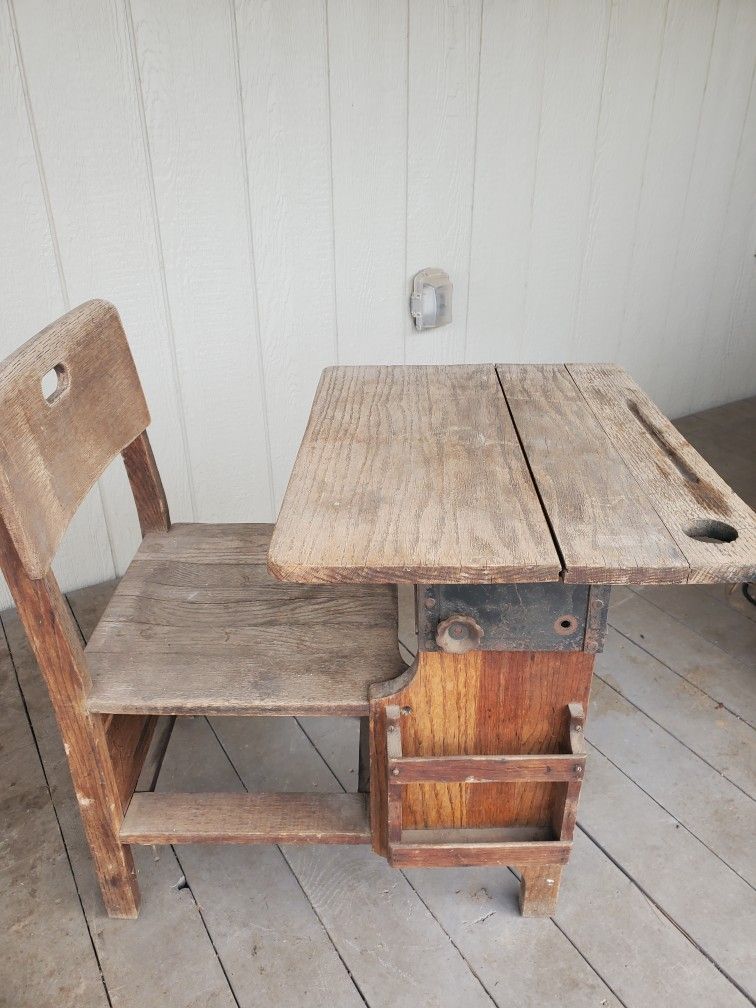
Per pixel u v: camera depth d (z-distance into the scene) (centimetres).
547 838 138
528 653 121
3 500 103
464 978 139
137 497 168
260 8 209
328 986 138
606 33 268
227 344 243
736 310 368
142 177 211
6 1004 136
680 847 162
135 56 198
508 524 110
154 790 162
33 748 188
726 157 324
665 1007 134
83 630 229
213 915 151
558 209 292
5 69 185
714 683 206
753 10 296
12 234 200
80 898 154
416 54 238
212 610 146
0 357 211
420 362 288
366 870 160
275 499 276
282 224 237
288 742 191
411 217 261
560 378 167
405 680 124
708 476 125
